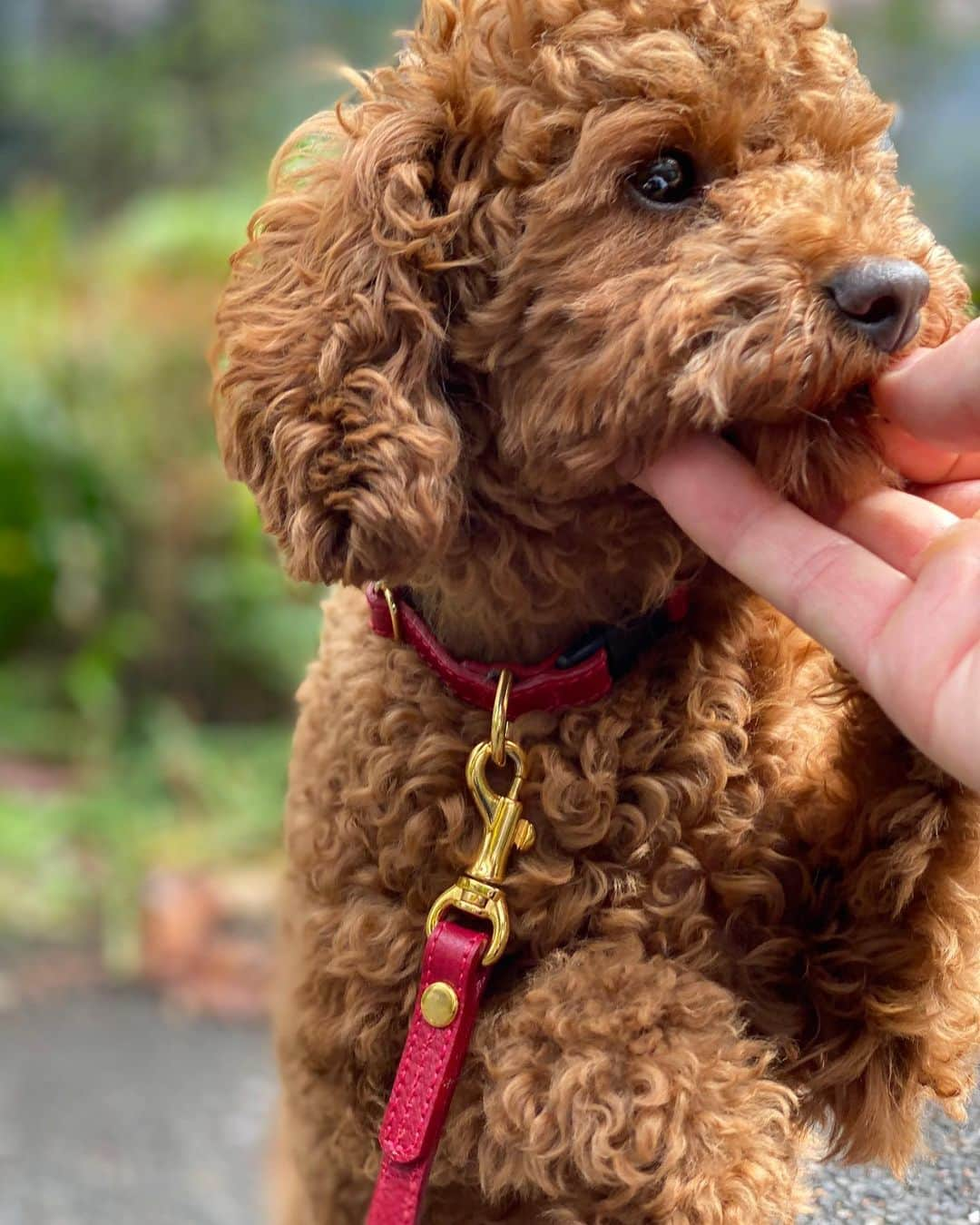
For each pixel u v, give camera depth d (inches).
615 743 17.0
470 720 17.6
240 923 46.8
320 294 17.3
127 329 64.2
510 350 17.1
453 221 17.2
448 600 18.1
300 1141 19.2
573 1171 16.0
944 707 14.5
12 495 60.5
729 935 16.7
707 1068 15.9
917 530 15.8
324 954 17.8
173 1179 34.5
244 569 58.6
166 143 90.1
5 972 45.1
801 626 15.5
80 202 90.5
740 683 17.2
